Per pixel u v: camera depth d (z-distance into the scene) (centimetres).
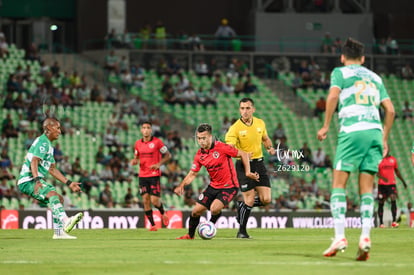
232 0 8888
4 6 8475
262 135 2711
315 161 6306
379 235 2920
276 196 5712
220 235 2959
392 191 4256
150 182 3481
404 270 1401
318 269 1420
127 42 7700
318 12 8412
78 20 8506
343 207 1662
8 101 6325
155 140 3472
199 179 5831
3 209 4741
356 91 1691
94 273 1392
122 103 6938
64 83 6994
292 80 7838
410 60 8162
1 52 7138
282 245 2159
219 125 7000
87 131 6400
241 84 7419
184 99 7106
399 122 7312
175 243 2291
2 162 5553
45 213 4412
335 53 8106
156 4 8781
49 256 1772
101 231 3375
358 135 1664
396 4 9012
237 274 1348
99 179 5644
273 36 8331
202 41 8006
